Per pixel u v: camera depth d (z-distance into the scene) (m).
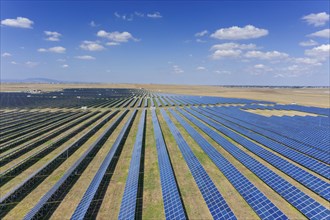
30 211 26.84
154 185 34.69
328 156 40.94
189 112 100.31
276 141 53.03
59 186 32.94
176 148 51.78
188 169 40.12
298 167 36.38
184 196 31.27
